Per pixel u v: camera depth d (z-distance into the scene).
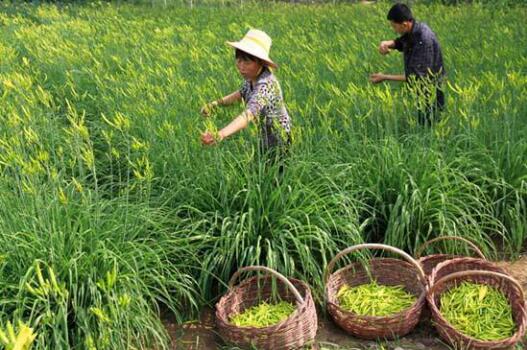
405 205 4.49
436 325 3.62
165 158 4.77
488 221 4.74
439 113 5.60
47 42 8.16
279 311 3.89
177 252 4.21
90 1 16.27
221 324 3.59
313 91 5.98
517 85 4.91
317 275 4.10
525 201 4.89
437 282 3.66
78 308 3.40
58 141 5.07
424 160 4.69
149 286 3.86
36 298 3.46
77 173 5.20
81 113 6.69
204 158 4.52
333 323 3.96
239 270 3.85
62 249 3.53
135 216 3.99
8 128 4.57
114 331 3.47
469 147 5.09
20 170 3.81
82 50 8.12
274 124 4.23
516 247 4.74
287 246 4.27
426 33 5.95
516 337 3.40
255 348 3.45
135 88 5.45
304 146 4.87
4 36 9.80
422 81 5.18
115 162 5.41
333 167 4.66
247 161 4.15
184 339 3.83
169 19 12.13
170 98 5.54
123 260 3.59
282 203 4.24
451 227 4.60
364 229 4.71
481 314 3.73
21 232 3.54
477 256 4.63
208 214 4.39
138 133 5.38
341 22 11.03
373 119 5.50
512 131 5.01
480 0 12.94
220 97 5.24
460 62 6.76
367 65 7.09
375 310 3.87
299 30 10.10
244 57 4.43
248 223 4.16
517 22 10.09
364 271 4.24
